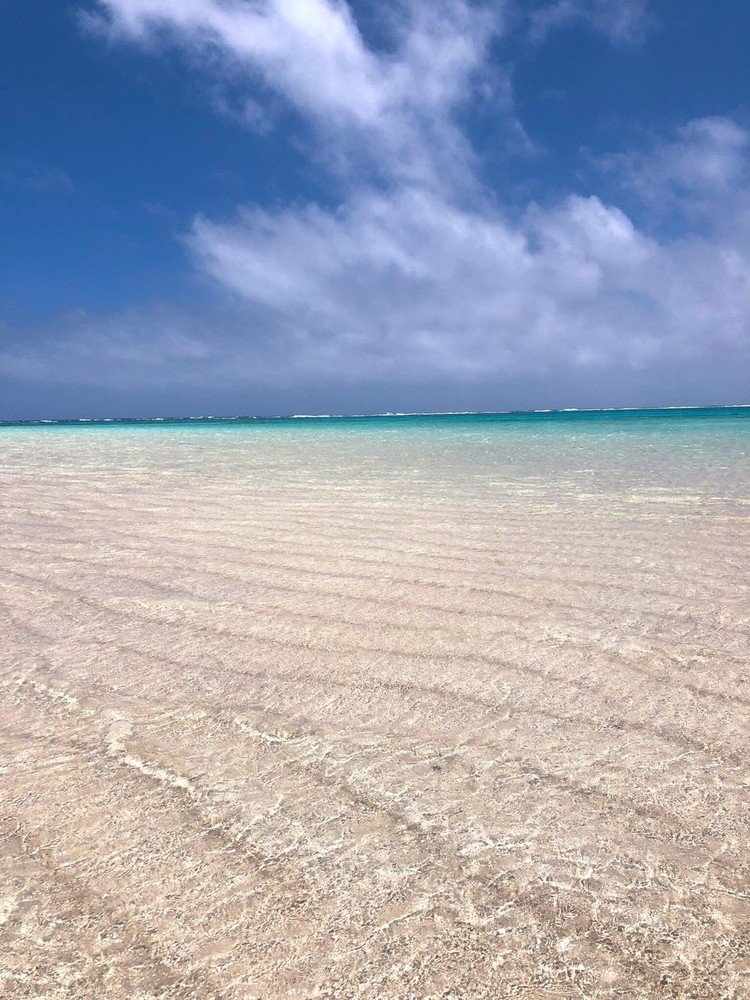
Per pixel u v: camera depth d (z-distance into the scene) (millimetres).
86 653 2848
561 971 1222
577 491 7699
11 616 3375
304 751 2012
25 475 10867
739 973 1214
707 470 9859
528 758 1952
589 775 1854
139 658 2787
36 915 1370
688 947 1271
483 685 2477
